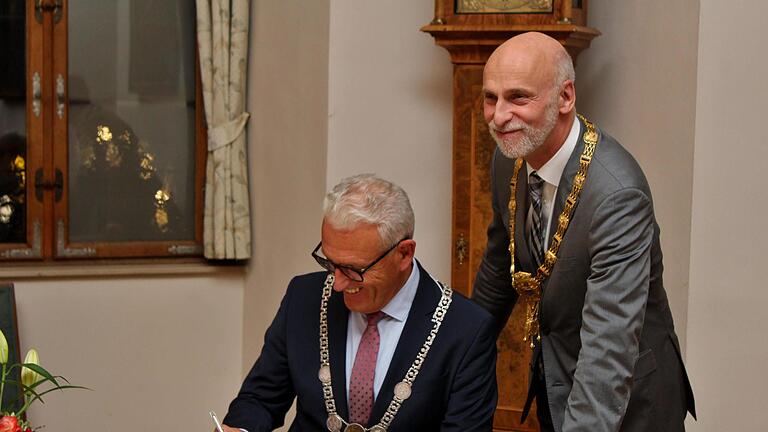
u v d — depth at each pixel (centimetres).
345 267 221
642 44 351
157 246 446
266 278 433
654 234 238
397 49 387
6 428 170
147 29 440
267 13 428
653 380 242
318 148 393
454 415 228
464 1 348
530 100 225
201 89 445
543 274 242
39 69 429
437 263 391
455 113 358
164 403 448
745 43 325
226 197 439
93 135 438
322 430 234
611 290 223
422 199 390
